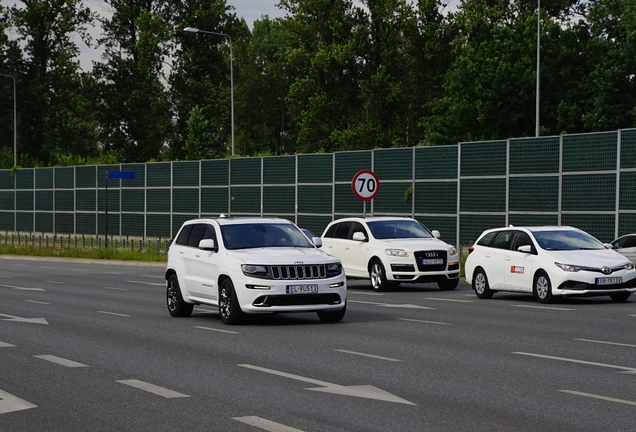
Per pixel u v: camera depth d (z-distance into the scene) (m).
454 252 25.47
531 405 8.95
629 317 17.69
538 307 19.95
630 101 54.62
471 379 10.57
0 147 102.81
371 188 29.53
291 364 11.85
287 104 113.19
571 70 59.59
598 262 20.47
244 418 8.43
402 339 14.48
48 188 55.75
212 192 44.25
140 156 84.06
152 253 43.19
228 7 86.38
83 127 113.62
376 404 9.08
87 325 16.92
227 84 87.25
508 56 60.97
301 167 39.44
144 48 80.69
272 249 17.34
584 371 11.12
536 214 29.95
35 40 86.56
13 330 16.11
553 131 58.94
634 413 8.53
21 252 49.94
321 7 75.00
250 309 16.41
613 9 65.62
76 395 9.72
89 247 48.97
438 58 74.75
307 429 7.93
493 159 31.42
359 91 77.00
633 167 27.05
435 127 64.62
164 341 14.42
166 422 8.30
